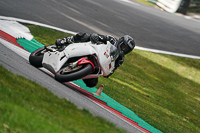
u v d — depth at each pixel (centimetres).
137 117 2730
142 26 7144
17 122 990
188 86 4919
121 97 3141
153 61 5322
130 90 3606
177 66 5531
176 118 3453
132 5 9275
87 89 2659
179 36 7356
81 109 1473
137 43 5884
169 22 8450
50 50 2258
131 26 6806
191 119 3684
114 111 2334
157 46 6144
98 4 7838
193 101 4366
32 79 1725
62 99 1498
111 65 2278
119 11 7831
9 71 1545
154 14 8919
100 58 2134
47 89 1561
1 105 1072
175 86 4706
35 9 5462
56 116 1213
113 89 3275
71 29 5128
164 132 2778
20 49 2752
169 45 6456
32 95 1345
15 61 2012
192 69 5662
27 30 4012
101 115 1773
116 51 2273
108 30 5922
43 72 2233
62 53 2112
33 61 2300
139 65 4916
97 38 2169
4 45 2423
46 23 4931
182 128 3189
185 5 10644
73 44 2184
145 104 3369
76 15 6156
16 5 5219
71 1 7194
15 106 1117
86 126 1246
